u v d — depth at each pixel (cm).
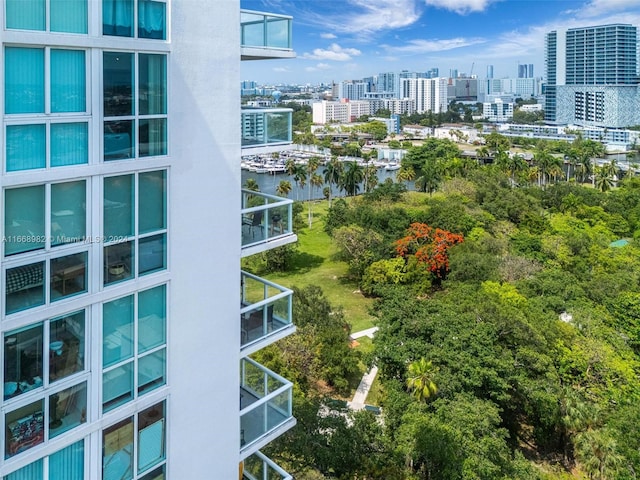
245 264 5725
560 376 3098
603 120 19362
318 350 3316
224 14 995
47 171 793
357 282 5428
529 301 3906
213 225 1035
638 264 5022
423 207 6844
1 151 749
